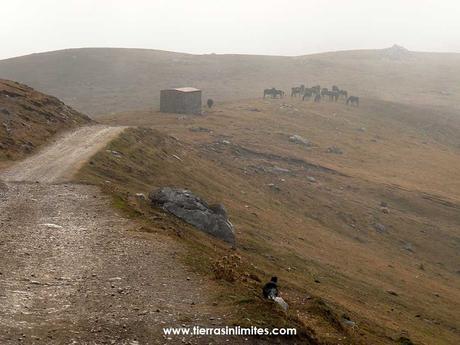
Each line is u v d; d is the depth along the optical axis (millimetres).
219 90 197125
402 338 33312
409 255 80188
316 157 118562
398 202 100125
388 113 172375
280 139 125375
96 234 30438
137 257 26281
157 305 19812
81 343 16062
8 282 21391
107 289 21438
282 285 35656
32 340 15867
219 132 120438
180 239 33000
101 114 161750
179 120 128500
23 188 43250
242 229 56688
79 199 40188
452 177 122125
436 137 161000
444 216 97188
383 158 129750
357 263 63156
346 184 103625
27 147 60406
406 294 55781
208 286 22641
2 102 72875
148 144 78375
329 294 42719
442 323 48969
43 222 32875
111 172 55500
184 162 80438
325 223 83500
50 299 19906
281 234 63344
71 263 24938
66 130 75250
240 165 99250
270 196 86062
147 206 43219
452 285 69062
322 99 179625
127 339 16656
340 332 24016
